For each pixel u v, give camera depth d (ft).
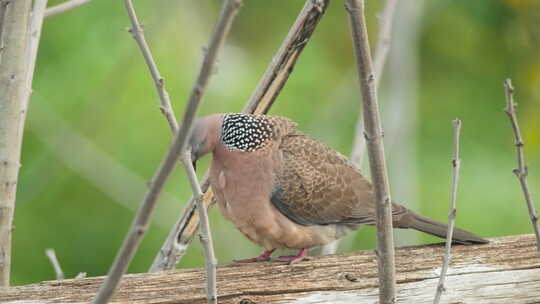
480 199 42.29
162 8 43.42
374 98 17.66
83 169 41.57
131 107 44.11
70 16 44.37
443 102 46.83
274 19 48.03
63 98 43.83
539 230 20.97
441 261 23.29
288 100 45.37
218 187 25.55
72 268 43.24
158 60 44.32
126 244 15.20
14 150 24.58
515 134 20.62
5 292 21.74
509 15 43.73
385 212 18.53
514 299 22.79
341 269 22.93
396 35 39.83
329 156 27.09
